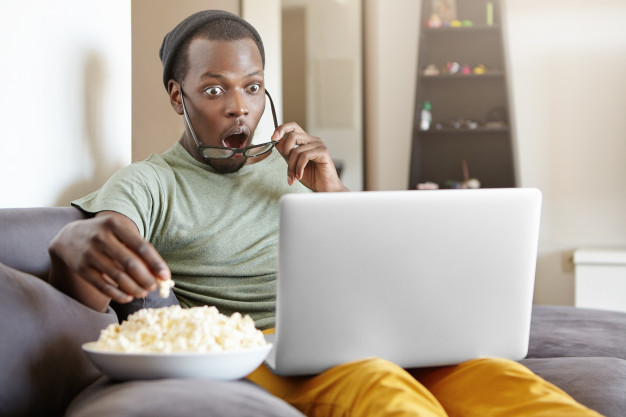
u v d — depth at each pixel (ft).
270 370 4.21
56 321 3.64
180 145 6.12
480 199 3.89
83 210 5.06
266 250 5.82
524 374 3.82
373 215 3.72
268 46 12.72
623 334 5.91
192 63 6.00
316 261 3.67
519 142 14.89
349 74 16.15
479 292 3.98
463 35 15.48
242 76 6.02
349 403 3.53
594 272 12.76
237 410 2.88
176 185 5.78
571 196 14.70
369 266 3.76
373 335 3.86
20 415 3.28
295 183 6.25
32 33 5.44
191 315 3.43
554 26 14.71
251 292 5.63
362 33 16.11
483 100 15.42
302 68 16.30
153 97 11.71
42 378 3.42
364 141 16.22
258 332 3.62
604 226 14.58
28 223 4.33
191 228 5.65
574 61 14.67
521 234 3.99
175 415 2.77
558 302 14.44
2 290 3.45
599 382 4.28
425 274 3.86
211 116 5.96
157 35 11.75
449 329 3.98
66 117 5.82
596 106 14.61
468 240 3.90
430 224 3.82
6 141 5.21
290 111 16.35
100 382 3.49
